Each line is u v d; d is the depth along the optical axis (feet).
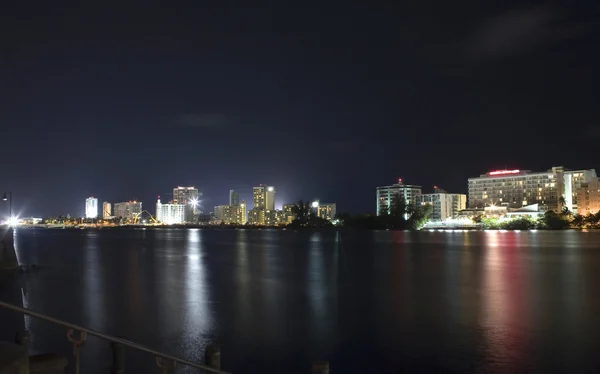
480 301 159.74
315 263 326.44
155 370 83.41
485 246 521.24
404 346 102.27
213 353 39.22
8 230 246.47
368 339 107.86
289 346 102.12
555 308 145.59
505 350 99.14
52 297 169.17
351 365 89.81
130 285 204.03
